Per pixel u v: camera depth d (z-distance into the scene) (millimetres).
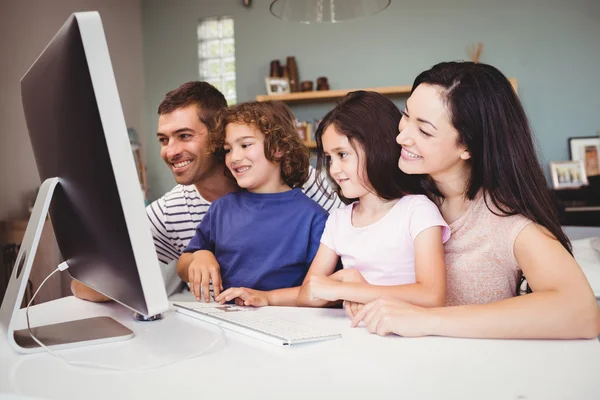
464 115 870
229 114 1384
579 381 525
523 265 860
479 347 655
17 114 3461
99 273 745
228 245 1372
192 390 519
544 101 4152
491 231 946
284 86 4426
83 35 549
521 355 619
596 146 4035
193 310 903
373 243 1069
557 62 4129
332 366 588
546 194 908
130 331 762
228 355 642
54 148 709
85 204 661
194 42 4816
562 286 755
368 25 4426
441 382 528
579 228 2531
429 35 4312
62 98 621
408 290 876
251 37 4668
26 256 734
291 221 1365
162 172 4863
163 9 4867
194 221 1596
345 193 1090
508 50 4191
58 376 572
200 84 1567
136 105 4758
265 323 777
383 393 499
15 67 3453
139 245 591
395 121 1066
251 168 1363
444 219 1043
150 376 565
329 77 4496
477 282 970
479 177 918
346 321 833
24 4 3535
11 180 3396
